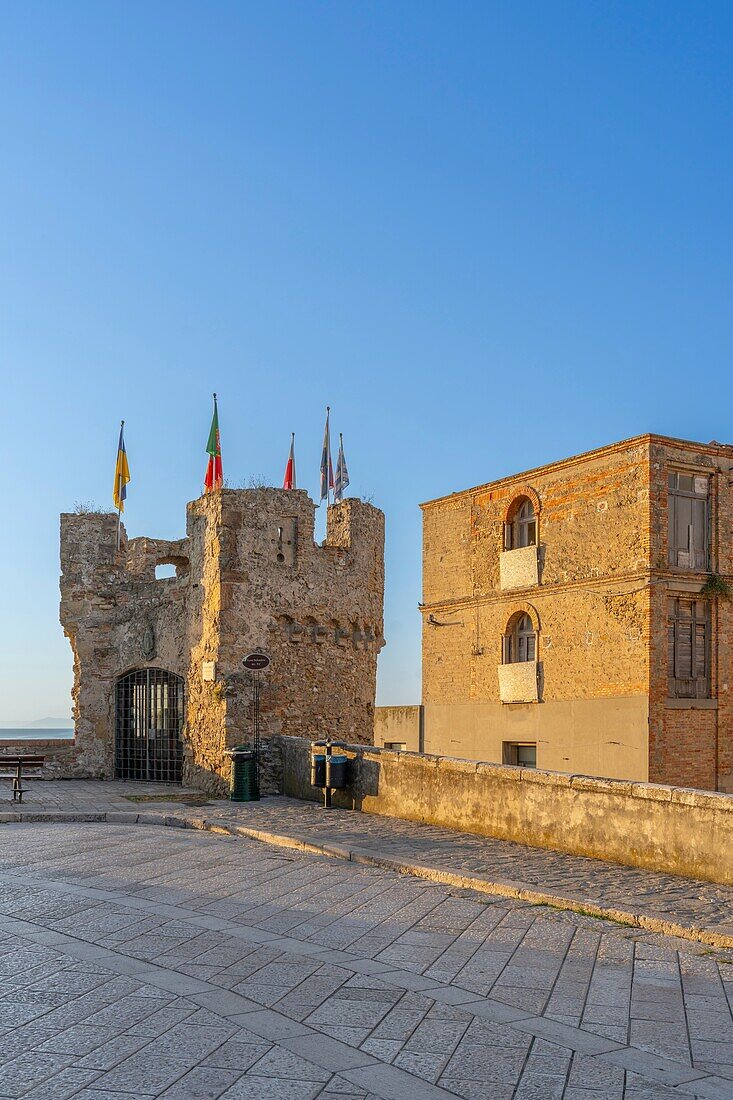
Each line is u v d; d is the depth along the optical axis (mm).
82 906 10688
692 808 12203
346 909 10617
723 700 26344
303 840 14875
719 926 9656
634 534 26047
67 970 8273
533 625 29125
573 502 28109
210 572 23109
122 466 28109
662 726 25328
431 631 33344
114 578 26922
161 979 8016
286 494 23688
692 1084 6113
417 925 9945
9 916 10258
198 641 23531
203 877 12336
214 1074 6105
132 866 13078
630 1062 6430
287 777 21797
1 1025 6945
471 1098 5812
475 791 15703
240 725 22297
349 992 7727
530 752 29484
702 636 26625
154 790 23109
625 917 10203
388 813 17828
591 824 13562
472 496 32094
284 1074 6113
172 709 25016
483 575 31406
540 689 28594
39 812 18422
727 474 27109
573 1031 6965
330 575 24297
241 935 9477
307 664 23656
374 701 25578
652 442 25828
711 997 7812
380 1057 6410
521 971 8375
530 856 13602
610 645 26531
